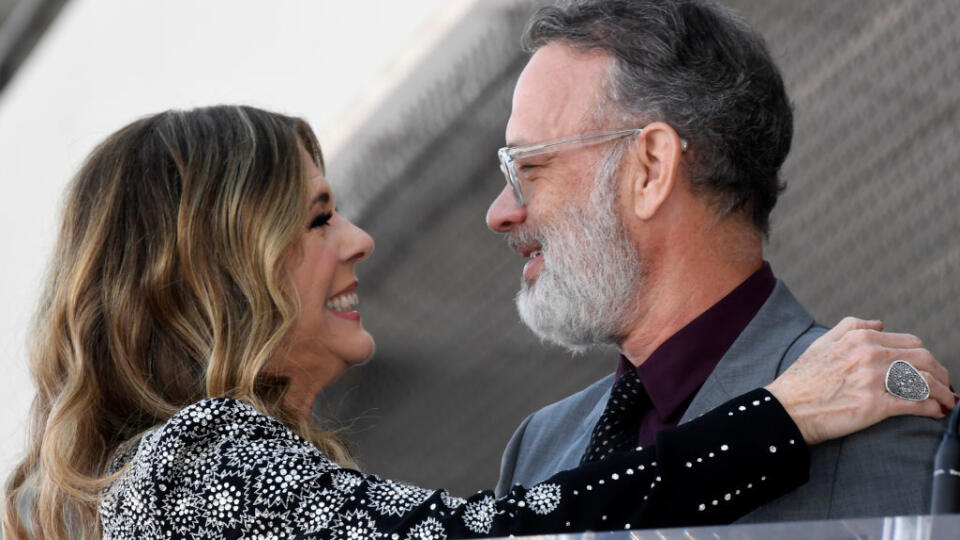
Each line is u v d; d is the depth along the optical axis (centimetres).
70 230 312
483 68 616
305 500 258
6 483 319
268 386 299
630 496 253
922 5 528
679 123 293
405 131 645
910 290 545
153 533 264
